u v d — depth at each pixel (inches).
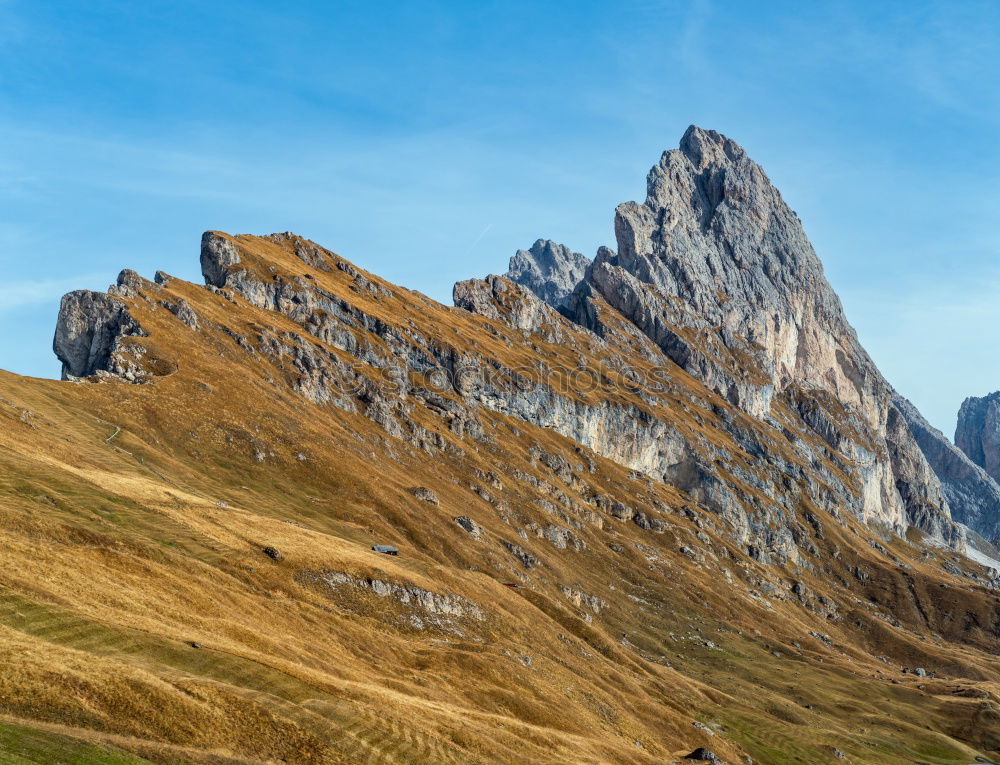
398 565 6638.8
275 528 6072.8
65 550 3740.2
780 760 6811.0
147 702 2628.0
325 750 2935.5
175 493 5880.9
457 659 5472.4
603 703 6161.4
